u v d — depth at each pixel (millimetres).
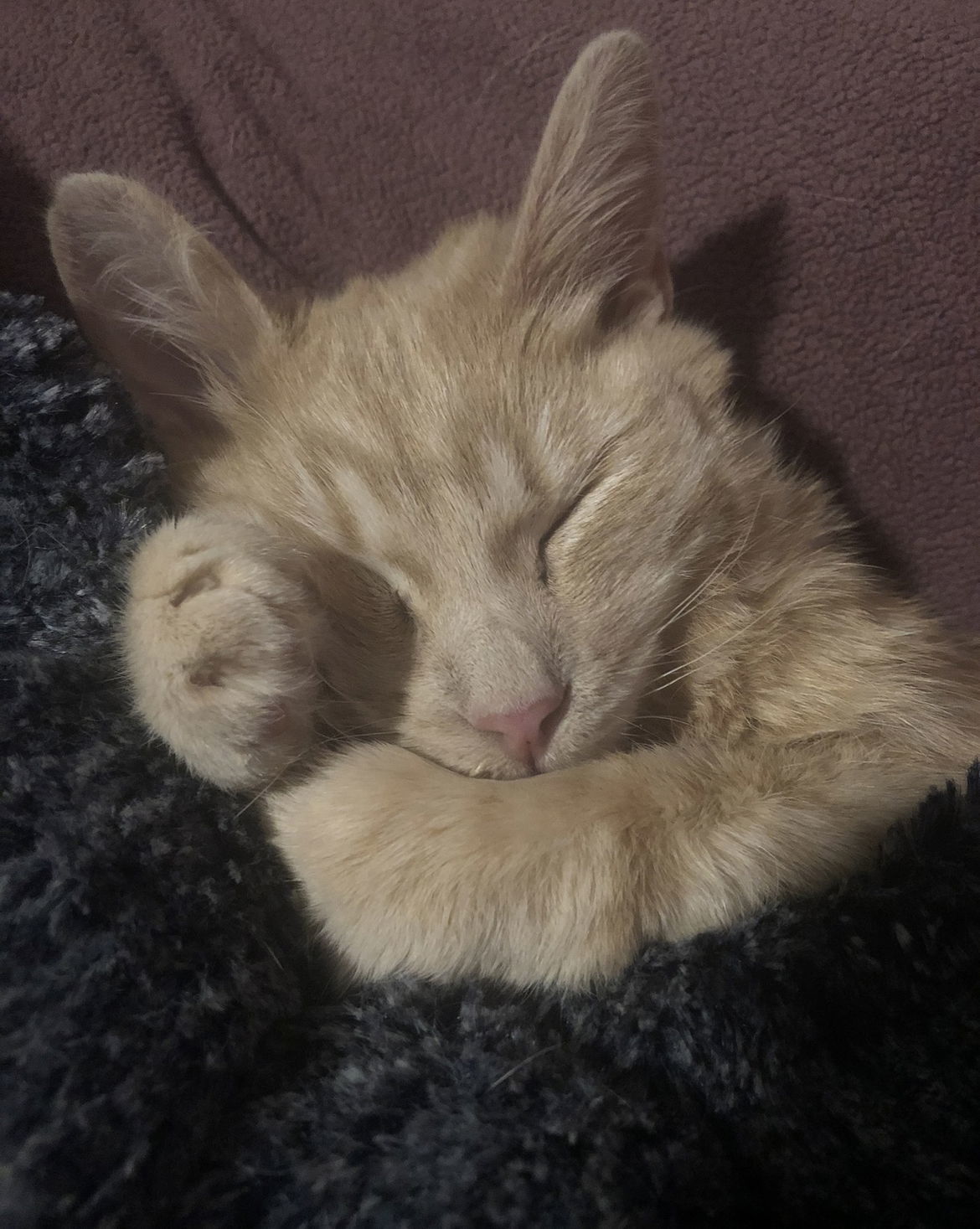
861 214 198
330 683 166
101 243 174
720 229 207
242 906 136
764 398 211
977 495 208
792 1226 116
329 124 217
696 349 196
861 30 194
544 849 138
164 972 122
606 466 176
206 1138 117
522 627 164
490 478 169
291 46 215
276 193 218
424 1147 114
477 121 216
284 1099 123
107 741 141
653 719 180
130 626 141
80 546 153
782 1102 122
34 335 159
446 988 140
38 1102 108
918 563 215
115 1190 106
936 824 140
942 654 191
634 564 174
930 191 195
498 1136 115
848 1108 121
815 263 203
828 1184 117
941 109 192
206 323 184
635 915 138
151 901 127
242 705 137
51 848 125
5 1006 114
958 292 198
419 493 168
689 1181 115
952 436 206
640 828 143
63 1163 105
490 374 176
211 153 216
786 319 207
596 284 194
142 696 140
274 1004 130
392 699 166
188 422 190
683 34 202
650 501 176
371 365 178
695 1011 127
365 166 220
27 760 133
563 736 162
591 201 188
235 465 180
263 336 185
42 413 155
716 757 159
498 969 139
